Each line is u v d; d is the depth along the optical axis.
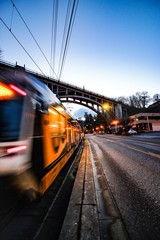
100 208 3.21
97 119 115.38
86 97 68.25
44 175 3.53
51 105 4.47
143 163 7.31
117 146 16.22
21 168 2.62
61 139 5.76
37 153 3.20
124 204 3.39
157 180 4.83
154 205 3.30
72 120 10.41
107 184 4.73
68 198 3.89
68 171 6.71
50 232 2.50
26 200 2.81
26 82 3.12
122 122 60.28
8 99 2.72
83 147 17.20
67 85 59.62
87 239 2.12
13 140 2.58
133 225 2.61
